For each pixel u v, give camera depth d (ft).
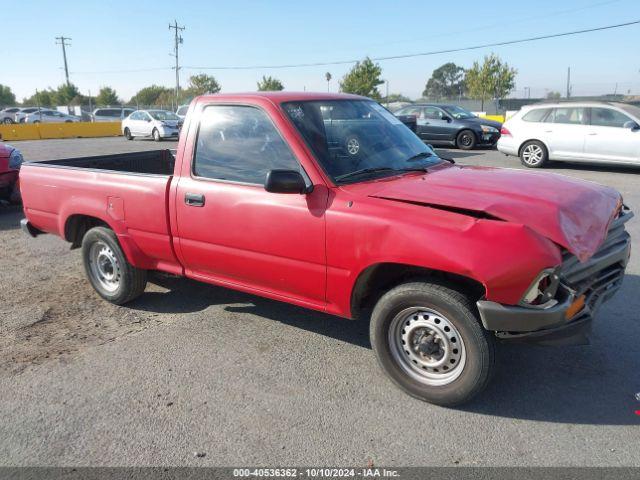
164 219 13.92
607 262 11.35
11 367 12.64
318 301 12.10
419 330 10.78
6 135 85.10
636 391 11.15
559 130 40.75
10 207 31.86
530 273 9.25
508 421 10.24
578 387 11.32
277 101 12.53
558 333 9.77
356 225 10.70
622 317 14.51
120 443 9.86
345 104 13.87
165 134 80.69
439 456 9.32
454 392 10.39
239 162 12.68
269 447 9.66
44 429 10.31
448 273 10.50
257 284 13.08
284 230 11.76
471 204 10.03
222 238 12.88
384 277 11.64
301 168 11.71
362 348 13.26
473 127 56.44
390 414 10.54
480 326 9.90
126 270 15.49
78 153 61.26
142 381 11.93
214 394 11.36
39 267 20.18
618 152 38.55
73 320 15.29
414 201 10.44
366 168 12.10
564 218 10.00
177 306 16.14
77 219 16.60
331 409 10.75
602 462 9.05
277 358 12.84
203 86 215.92
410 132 14.83
